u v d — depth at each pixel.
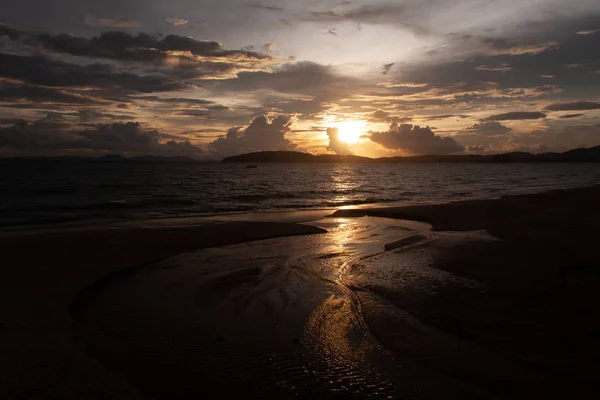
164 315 7.18
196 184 48.34
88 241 12.95
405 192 38.44
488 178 70.19
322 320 6.90
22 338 5.99
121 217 19.92
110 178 59.28
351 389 4.78
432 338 6.06
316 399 4.59
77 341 6.01
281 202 28.59
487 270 9.71
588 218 18.33
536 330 6.22
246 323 6.82
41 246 12.03
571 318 6.66
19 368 5.09
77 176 64.62
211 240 13.69
